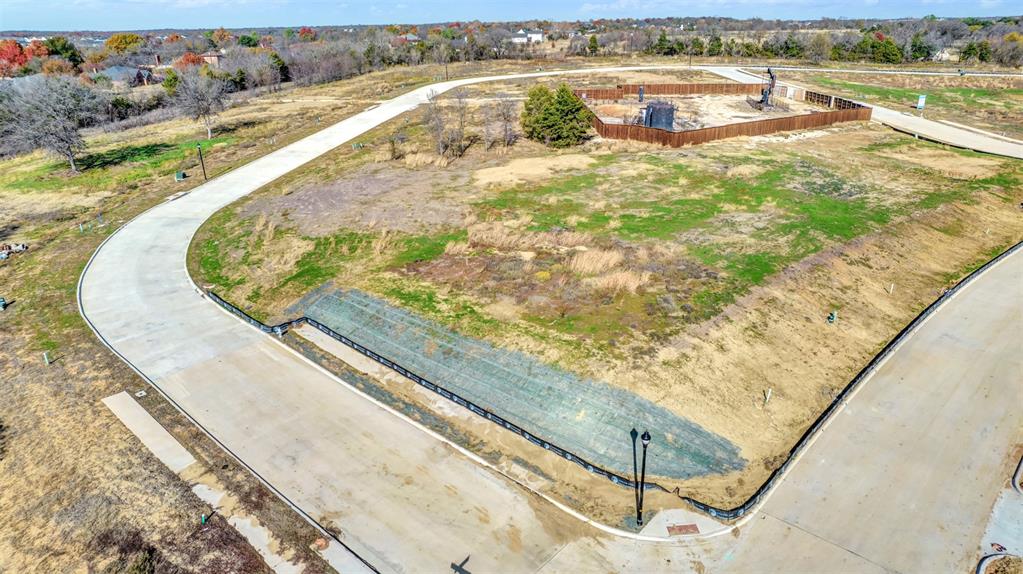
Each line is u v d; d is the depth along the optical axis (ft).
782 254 97.45
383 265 98.12
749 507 55.47
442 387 72.18
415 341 79.56
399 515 55.77
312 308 89.81
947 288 95.04
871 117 193.06
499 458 62.28
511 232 106.22
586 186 129.59
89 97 216.74
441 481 59.57
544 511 56.18
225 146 178.91
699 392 68.44
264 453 63.21
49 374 76.89
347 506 56.75
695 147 158.30
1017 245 108.27
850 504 56.08
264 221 118.21
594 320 79.66
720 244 100.53
